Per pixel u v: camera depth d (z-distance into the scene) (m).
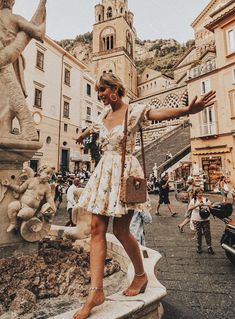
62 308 2.11
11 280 2.28
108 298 1.76
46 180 2.92
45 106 26.03
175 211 11.80
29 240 2.82
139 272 1.88
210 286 3.92
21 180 2.89
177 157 23.22
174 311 3.09
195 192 5.88
